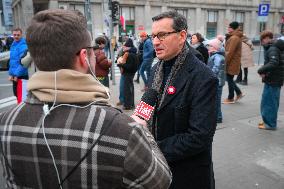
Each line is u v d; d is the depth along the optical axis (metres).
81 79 1.04
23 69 6.04
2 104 7.98
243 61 9.74
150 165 1.01
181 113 1.93
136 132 1.00
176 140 1.91
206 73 1.91
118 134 0.97
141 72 9.20
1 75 13.56
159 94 2.06
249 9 45.53
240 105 7.23
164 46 1.98
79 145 0.96
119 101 7.48
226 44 7.12
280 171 3.87
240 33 7.07
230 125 5.68
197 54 3.04
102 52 6.08
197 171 1.98
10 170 1.07
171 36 1.96
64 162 0.97
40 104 1.06
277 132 5.29
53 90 1.02
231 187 3.50
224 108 6.95
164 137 2.00
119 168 0.96
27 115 1.06
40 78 1.05
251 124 5.74
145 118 1.85
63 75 1.03
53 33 1.01
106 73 6.13
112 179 0.97
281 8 49.16
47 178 1.00
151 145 1.09
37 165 1.00
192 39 6.09
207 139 1.86
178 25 1.97
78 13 1.13
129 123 1.01
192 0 40.47
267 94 5.32
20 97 4.90
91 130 0.97
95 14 35.31
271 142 4.82
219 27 43.62
